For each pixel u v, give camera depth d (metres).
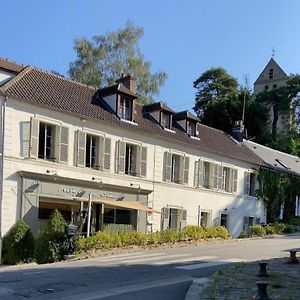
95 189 24.31
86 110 24.52
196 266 14.72
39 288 10.52
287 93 68.88
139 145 26.78
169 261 15.96
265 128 59.50
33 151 21.66
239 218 33.94
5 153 20.66
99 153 24.75
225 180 33.34
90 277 12.26
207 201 31.19
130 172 26.58
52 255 18.36
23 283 11.18
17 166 21.11
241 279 11.35
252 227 31.30
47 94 23.34
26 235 19.84
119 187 25.34
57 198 22.50
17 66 24.33
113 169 25.33
